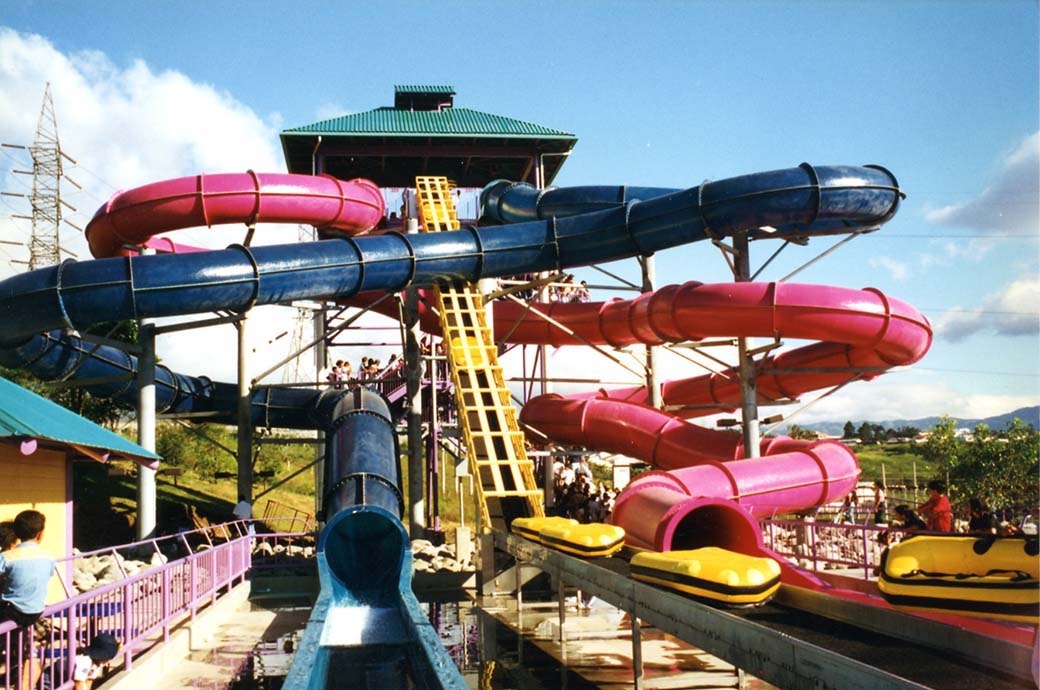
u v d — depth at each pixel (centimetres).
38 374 2464
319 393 3003
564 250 2475
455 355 2450
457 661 1289
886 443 7950
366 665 1270
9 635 815
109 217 2420
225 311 2278
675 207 2308
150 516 2381
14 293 2016
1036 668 588
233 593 1827
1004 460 4438
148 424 2431
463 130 3881
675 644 1386
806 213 2175
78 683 913
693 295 2280
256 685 1151
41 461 1459
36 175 6034
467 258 2439
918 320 2177
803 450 2167
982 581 741
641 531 1423
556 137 3881
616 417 2597
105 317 2036
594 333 2728
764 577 901
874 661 703
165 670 1231
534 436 2958
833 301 2119
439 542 2967
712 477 1916
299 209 2500
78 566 1883
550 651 1345
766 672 720
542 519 1697
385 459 2228
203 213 2403
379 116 4041
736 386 2891
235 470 4269
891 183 2212
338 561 1814
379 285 2369
